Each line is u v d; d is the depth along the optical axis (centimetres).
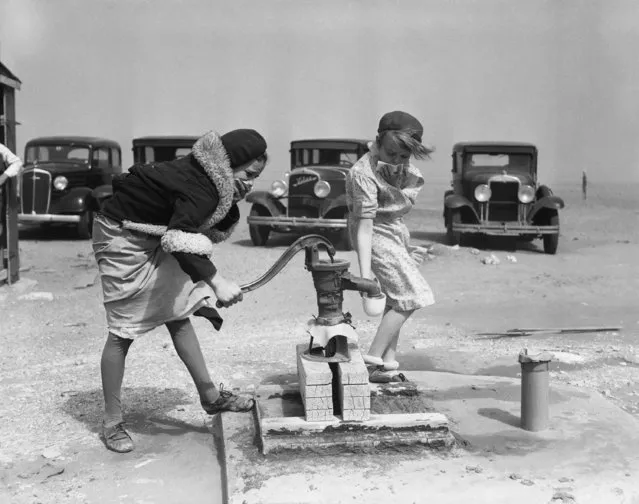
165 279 374
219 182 354
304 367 372
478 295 973
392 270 411
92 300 932
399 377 439
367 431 364
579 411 423
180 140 1630
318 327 380
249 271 1177
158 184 359
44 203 1573
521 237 1600
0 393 495
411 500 313
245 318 818
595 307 888
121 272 369
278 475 336
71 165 1622
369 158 404
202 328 758
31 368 577
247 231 1842
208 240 348
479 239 1588
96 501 332
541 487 323
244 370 551
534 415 390
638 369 565
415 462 351
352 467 346
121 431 391
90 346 672
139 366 562
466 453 362
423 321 795
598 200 2766
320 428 362
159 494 338
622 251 1477
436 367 572
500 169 1545
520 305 901
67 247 1470
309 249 376
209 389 406
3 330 747
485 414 418
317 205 1455
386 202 407
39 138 1680
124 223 365
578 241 1652
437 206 2567
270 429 361
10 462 374
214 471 361
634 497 320
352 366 371
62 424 429
